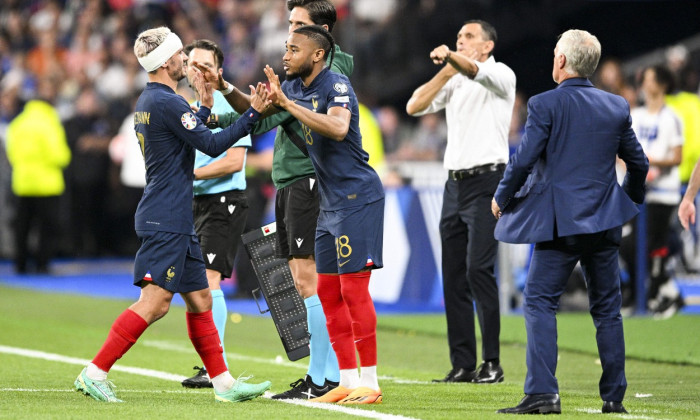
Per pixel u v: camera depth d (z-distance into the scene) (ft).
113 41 235.61
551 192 63.77
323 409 65.98
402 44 225.76
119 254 227.40
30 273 204.54
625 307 134.00
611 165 64.44
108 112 216.74
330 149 67.82
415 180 147.95
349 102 67.46
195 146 66.44
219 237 82.74
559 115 63.87
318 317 72.33
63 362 93.25
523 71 234.38
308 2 74.13
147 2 235.81
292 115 67.67
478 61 86.89
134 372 87.30
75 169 214.07
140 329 67.67
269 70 64.18
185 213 67.62
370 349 69.46
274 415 62.64
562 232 62.95
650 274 132.67
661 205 130.41
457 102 86.84
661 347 106.73
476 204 85.35
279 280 77.36
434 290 143.33
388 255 147.64
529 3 226.99
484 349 85.51
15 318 132.46
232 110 81.35
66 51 243.40
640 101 170.91
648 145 130.52
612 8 232.94
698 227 150.41
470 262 85.40
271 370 91.50
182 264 67.56
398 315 137.59
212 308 75.66
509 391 78.33
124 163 185.78
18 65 237.45
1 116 216.54
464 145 86.07
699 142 139.13
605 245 64.59
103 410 63.87
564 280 64.59
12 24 249.96
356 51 223.30
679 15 236.84
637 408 68.59
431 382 84.79
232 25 235.40
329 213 69.00
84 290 173.06
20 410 63.62
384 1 227.20
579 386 82.94
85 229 220.23
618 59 237.66
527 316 64.28
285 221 73.61
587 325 124.77
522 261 136.67
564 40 65.00
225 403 68.44
